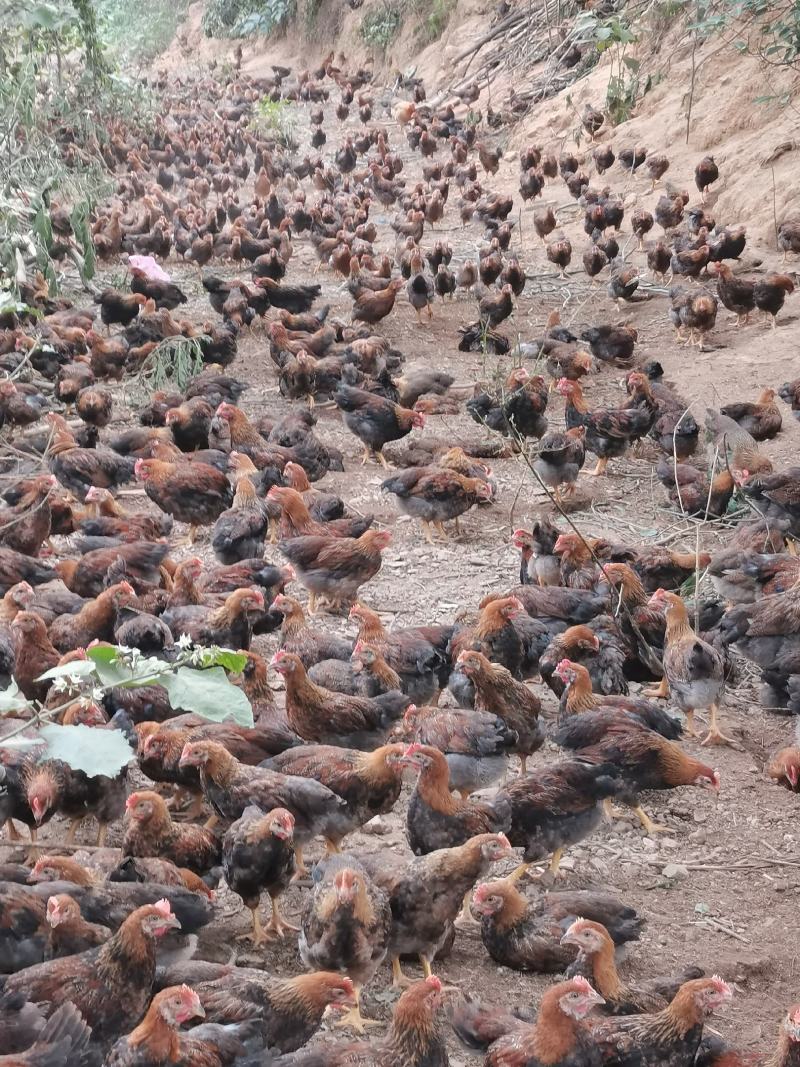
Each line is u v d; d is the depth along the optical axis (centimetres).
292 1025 652
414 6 4253
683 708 1082
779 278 2067
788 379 1877
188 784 874
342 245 2455
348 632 1209
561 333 2006
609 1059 656
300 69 4828
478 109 3631
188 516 1389
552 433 1594
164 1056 584
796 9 2491
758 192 2492
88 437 1575
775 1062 655
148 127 3547
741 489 1397
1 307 1098
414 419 1642
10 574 1163
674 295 2080
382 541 1238
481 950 804
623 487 1596
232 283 2228
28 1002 601
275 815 754
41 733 485
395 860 778
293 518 1301
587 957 709
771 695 1135
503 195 2727
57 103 2681
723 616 1165
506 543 1432
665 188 2684
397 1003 647
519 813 845
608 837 944
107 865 793
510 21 3888
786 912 868
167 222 2716
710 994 654
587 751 932
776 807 986
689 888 889
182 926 702
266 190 3114
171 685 497
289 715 939
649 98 2986
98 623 1051
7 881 727
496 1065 643
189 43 5431
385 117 3997
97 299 2103
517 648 1072
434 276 2342
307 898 772
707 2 2627
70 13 1775
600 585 1213
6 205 1717
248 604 1053
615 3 3362
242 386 1794
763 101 2514
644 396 1628
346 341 2058
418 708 935
